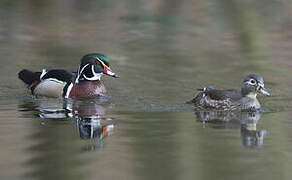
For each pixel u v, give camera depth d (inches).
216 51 921.5
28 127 550.3
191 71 804.6
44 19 1154.0
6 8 1247.5
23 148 482.0
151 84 744.3
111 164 447.2
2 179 412.5
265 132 542.6
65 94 705.6
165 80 761.6
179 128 552.7
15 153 469.4
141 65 836.0
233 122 579.2
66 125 560.1
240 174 430.9
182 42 983.6
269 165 449.7
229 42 981.8
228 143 506.0
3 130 540.4
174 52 914.7
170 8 1222.9
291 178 422.3
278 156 470.6
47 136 518.3
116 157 462.9
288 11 1166.3
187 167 441.1
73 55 893.2
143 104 657.0
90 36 1024.9
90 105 660.1
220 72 799.1
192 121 581.3
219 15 1156.5
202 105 646.5
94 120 581.6
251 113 621.3
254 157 467.5
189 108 639.8
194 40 996.6
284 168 442.9
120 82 756.6
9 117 595.2
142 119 588.1
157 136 524.1
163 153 477.1
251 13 1149.1
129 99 682.2
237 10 1174.3
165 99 677.9
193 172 430.3
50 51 917.8
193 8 1216.8
